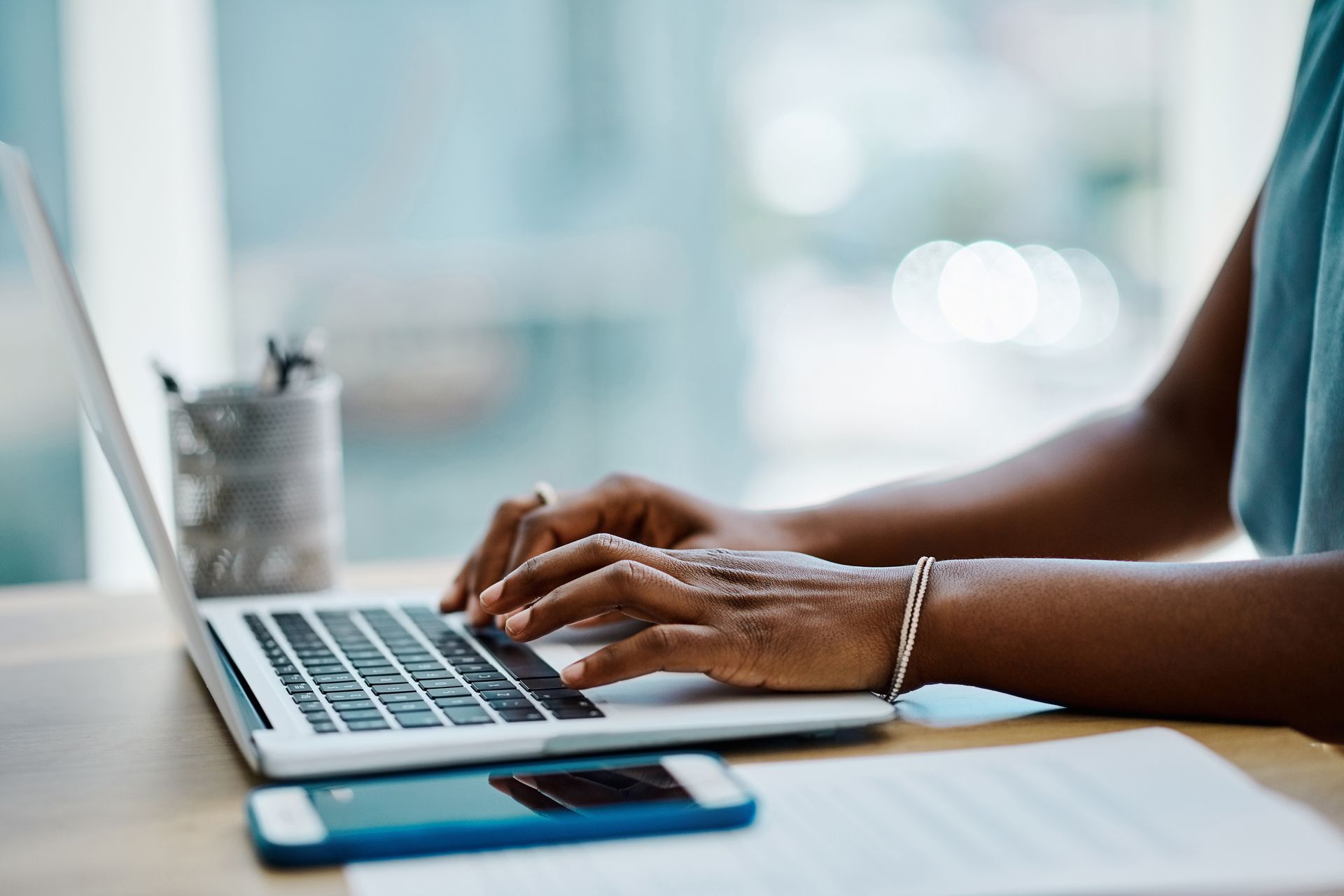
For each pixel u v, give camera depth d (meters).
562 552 0.62
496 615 0.71
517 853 0.44
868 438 2.59
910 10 2.46
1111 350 2.61
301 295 2.25
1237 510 0.83
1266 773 0.51
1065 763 0.51
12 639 0.81
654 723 0.54
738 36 2.41
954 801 0.48
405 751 0.51
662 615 0.59
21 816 0.50
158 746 0.58
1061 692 0.59
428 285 2.32
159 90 1.94
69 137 1.92
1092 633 0.59
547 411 2.44
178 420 0.92
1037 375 2.62
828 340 2.55
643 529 0.81
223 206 2.17
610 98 2.36
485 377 2.39
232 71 2.14
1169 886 0.41
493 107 2.30
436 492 2.41
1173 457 0.90
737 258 2.48
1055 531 0.85
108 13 1.91
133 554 2.04
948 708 0.62
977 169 2.53
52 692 0.68
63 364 2.01
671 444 2.51
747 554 0.64
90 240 1.93
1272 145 2.09
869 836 0.45
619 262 2.42
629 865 0.43
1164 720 0.58
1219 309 0.91
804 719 0.55
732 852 0.44
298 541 0.94
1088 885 0.41
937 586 0.62
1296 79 0.82
